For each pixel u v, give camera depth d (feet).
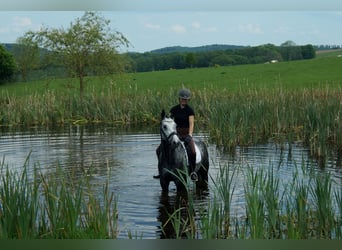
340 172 43.09
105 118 89.86
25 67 212.02
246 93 93.61
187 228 28.22
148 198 36.24
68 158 51.80
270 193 27.63
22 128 81.87
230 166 46.70
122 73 114.32
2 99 101.60
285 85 154.10
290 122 68.44
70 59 109.81
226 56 282.97
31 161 50.06
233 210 32.53
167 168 37.24
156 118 87.86
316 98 83.05
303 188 28.35
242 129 60.13
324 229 26.63
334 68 187.11
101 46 109.81
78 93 117.19
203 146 41.29
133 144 61.57
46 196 27.40
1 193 25.95
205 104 86.63
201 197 36.47
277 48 292.20
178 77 195.52
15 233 24.90
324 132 52.03
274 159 49.62
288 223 25.89
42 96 100.32
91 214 26.63
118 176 43.01
